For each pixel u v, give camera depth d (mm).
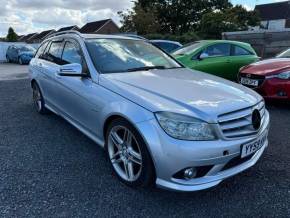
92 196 2879
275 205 2752
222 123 2646
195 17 44531
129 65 3857
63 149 3977
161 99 2812
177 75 3682
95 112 3398
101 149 3975
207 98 2869
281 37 12656
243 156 2746
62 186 3051
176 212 2658
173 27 45781
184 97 2848
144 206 2734
